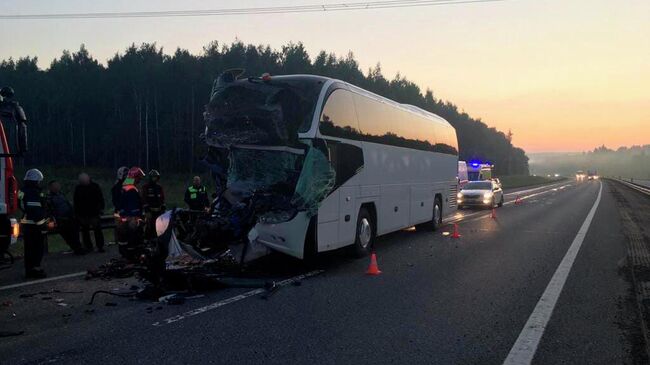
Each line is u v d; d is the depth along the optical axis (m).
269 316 6.69
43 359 5.09
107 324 6.29
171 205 24.12
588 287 8.45
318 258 11.29
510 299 7.65
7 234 7.79
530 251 12.37
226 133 9.91
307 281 8.89
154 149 73.56
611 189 62.62
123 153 75.06
